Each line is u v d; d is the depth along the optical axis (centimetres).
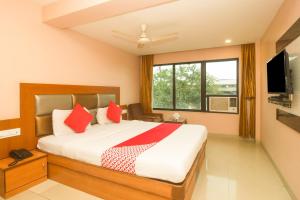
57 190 231
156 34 382
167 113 584
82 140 258
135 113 533
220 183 252
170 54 564
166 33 375
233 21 318
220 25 336
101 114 384
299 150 202
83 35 375
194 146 231
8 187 212
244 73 464
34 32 277
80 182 231
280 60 228
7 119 243
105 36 391
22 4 260
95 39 409
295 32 204
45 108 288
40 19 284
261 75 420
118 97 481
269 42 338
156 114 554
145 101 589
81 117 309
